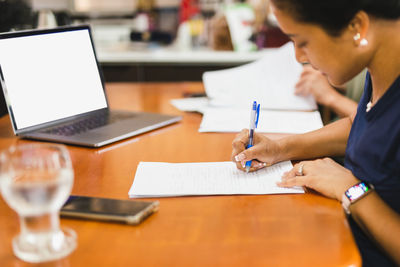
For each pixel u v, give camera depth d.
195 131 1.23
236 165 0.94
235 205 0.77
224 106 1.45
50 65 1.24
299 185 0.85
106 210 0.72
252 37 2.59
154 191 0.82
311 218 0.72
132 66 2.42
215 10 3.58
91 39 1.37
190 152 1.05
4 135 1.20
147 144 1.12
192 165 0.96
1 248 0.63
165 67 2.40
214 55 2.42
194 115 1.40
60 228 0.68
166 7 4.51
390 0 0.72
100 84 1.38
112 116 1.34
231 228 0.69
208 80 1.66
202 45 3.07
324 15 0.72
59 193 0.60
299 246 0.63
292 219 0.72
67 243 0.63
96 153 1.05
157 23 4.52
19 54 1.16
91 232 0.67
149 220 0.71
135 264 0.59
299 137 1.02
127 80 2.44
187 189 0.83
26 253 0.61
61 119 1.25
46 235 0.63
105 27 4.18
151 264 0.59
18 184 0.59
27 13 1.70
